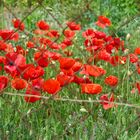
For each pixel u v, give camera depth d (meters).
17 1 6.65
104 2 6.96
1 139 2.94
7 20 5.65
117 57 3.72
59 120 3.23
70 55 4.01
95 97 3.42
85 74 3.30
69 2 6.91
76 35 4.79
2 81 2.78
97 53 3.77
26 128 3.05
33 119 3.21
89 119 3.20
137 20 5.68
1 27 5.31
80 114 3.16
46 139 2.97
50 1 6.58
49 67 3.82
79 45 4.58
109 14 6.56
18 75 3.09
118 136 3.03
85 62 3.91
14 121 3.19
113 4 7.04
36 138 3.02
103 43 3.77
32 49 4.10
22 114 3.05
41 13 5.85
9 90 3.35
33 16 5.65
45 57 3.31
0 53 3.87
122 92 3.47
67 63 2.98
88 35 3.83
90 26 5.75
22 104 3.36
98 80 3.72
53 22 5.66
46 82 2.73
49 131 3.06
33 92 2.90
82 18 6.19
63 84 3.00
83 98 3.39
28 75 2.93
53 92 2.74
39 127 3.18
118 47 3.90
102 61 4.14
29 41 4.17
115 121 3.23
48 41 3.83
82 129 3.05
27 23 5.43
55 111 3.35
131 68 3.88
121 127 3.20
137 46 4.86
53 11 5.95
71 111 3.35
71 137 3.03
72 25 3.71
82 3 6.49
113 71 4.00
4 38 3.62
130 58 3.71
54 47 3.79
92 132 3.09
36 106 3.30
